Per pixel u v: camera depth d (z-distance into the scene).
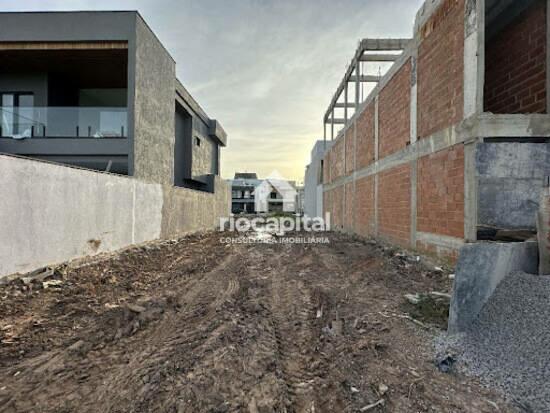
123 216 7.81
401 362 2.62
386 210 8.69
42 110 9.92
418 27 6.53
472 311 3.06
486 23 5.91
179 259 7.70
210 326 3.40
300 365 2.70
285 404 2.13
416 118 6.64
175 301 4.38
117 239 7.52
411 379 2.36
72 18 9.14
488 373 2.34
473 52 4.63
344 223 14.70
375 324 3.41
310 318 3.78
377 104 9.55
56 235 5.56
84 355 2.81
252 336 3.17
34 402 2.16
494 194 4.55
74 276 5.34
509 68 5.52
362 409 2.05
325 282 5.36
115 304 4.21
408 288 4.66
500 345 2.58
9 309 3.82
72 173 5.98
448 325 3.08
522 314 2.72
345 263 6.90
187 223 12.73
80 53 9.59
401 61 7.53
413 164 6.79
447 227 5.33
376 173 9.66
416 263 6.09
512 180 4.55
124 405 2.11
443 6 5.51
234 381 2.38
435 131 5.80
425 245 6.18
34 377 2.46
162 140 11.07
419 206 6.47
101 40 9.14
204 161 19.23
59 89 11.53
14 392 2.27
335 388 2.30
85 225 6.35
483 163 4.57
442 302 3.80
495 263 3.17
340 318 3.67
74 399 2.18
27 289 4.50
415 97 6.69
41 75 10.91
